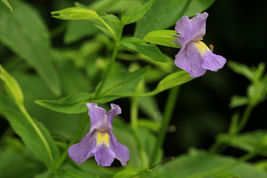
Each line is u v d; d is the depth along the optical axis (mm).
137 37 396
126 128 497
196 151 523
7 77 394
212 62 376
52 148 411
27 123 410
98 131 375
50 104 388
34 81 508
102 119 373
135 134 490
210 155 490
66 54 526
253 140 511
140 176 389
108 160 369
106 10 459
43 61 458
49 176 410
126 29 642
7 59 630
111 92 404
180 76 390
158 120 532
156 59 381
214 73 852
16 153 491
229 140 516
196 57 375
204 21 375
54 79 459
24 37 457
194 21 375
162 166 484
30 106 494
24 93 500
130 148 488
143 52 382
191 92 853
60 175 402
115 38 387
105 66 515
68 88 512
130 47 383
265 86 513
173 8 400
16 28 456
